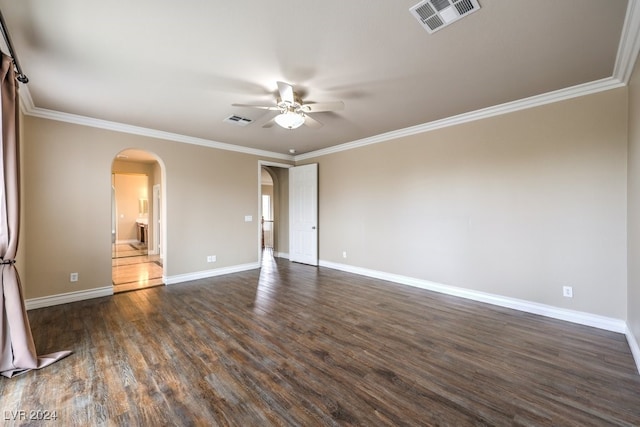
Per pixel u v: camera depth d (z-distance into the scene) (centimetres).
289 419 164
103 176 393
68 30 196
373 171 494
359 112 363
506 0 170
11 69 204
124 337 268
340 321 307
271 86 283
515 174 337
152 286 443
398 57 234
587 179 291
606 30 199
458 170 386
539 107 318
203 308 346
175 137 461
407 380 202
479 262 369
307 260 610
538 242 322
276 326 294
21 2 167
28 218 338
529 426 159
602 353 237
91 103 326
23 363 210
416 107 346
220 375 207
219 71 254
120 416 166
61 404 176
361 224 516
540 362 224
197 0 169
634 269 240
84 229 378
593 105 286
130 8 175
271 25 193
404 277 453
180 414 168
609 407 174
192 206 486
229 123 401
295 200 631
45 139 349
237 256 545
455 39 210
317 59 236
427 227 422
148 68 248
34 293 343
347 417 166
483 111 354
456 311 335
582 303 296
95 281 387
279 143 529
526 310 331
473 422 162
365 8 177
